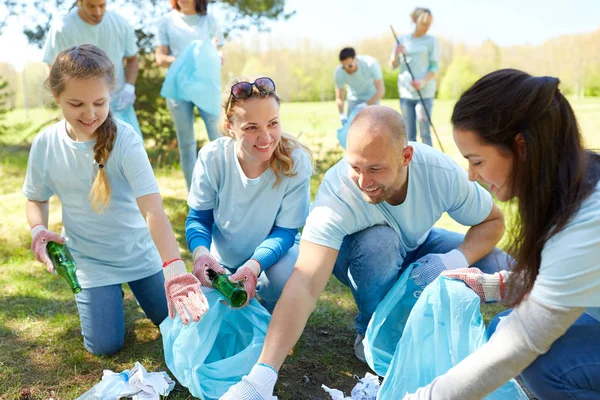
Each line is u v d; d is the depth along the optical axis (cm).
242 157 241
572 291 148
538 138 149
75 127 237
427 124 676
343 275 261
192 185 259
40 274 357
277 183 246
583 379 171
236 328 237
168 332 221
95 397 221
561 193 150
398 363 200
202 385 213
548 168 150
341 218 222
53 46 415
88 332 258
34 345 269
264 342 204
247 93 223
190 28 474
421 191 231
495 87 153
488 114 153
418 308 203
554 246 151
